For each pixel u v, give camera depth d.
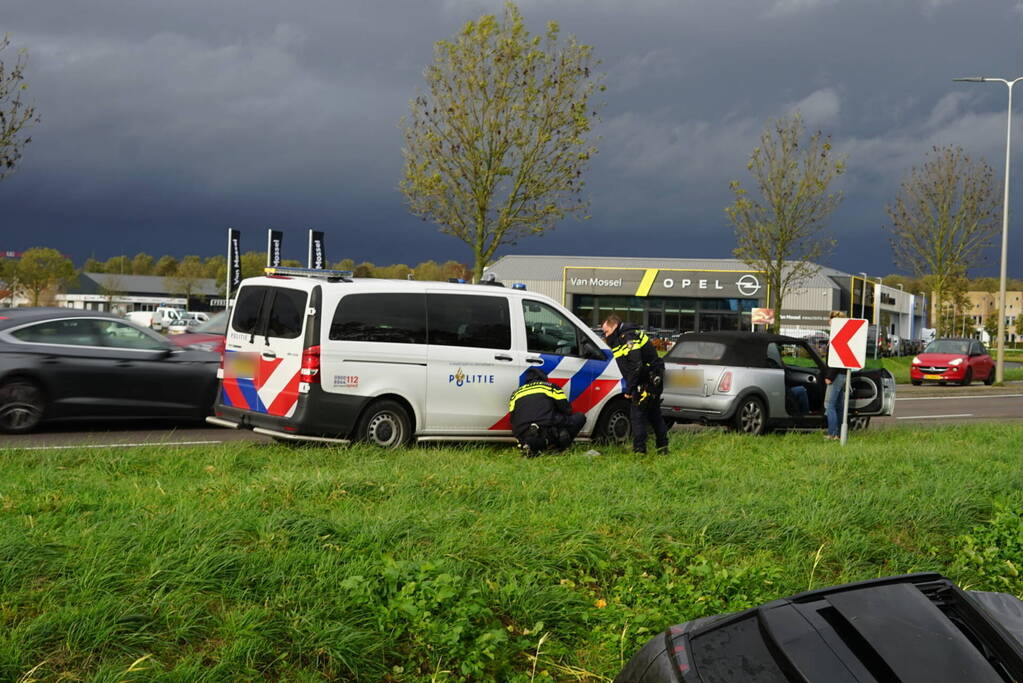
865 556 6.55
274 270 10.57
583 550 5.93
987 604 3.22
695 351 14.26
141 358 12.09
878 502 7.89
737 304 73.19
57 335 11.64
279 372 10.10
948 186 35.44
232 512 6.08
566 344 11.62
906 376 37.56
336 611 4.59
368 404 10.19
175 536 5.37
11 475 7.63
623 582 5.58
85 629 4.05
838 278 74.25
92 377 11.71
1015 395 29.06
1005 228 32.78
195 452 9.36
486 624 4.80
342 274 10.77
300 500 6.86
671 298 74.88
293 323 10.05
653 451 11.34
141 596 4.49
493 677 4.40
